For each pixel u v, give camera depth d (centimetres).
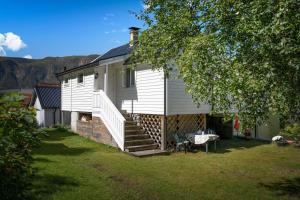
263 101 610
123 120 1375
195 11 816
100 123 1622
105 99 1567
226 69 619
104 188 803
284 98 568
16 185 386
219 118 1767
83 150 1398
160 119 1429
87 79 1945
